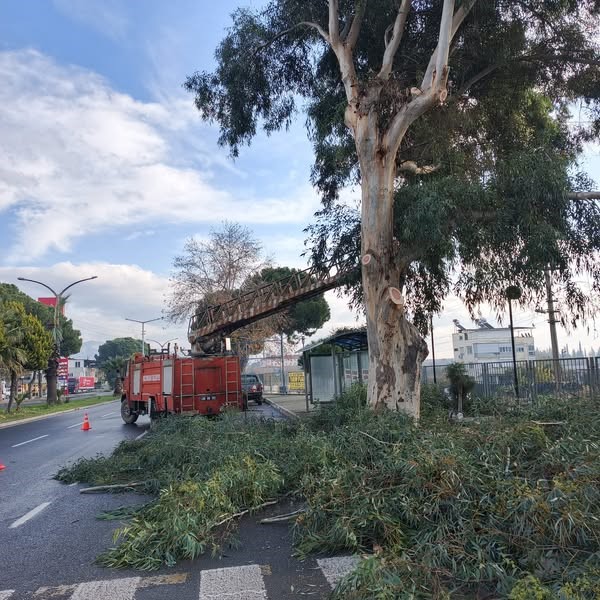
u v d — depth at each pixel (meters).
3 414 33.47
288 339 54.88
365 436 8.49
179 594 5.05
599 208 11.96
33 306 68.94
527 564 4.79
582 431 8.47
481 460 6.91
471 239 11.56
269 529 6.97
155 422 18.06
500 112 14.66
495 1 12.57
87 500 9.20
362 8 12.63
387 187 12.32
